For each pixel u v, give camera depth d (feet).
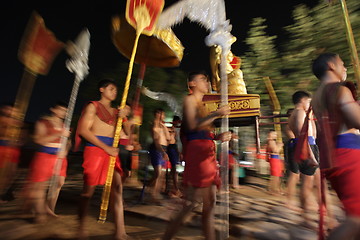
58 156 10.84
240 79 17.69
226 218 7.81
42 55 10.69
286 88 25.77
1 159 12.86
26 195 11.07
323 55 6.35
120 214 8.19
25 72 10.79
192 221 10.35
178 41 12.37
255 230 9.32
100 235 8.53
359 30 21.61
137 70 29.71
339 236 4.76
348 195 4.94
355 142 5.18
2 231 8.66
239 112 15.65
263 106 27.12
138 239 8.33
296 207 13.57
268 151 20.97
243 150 28.76
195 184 6.82
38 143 10.94
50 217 10.60
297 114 10.47
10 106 12.77
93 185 7.68
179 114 29.60
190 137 7.22
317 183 11.00
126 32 12.14
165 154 15.44
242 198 16.69
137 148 18.16
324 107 5.72
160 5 9.71
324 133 5.58
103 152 7.97
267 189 22.07
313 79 25.04
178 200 14.90
